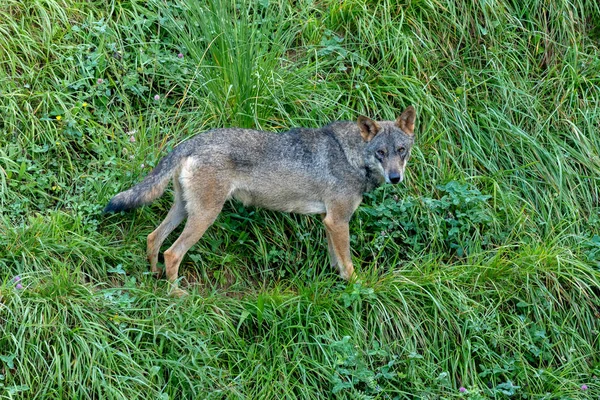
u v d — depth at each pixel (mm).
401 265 11766
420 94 12859
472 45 13766
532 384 10820
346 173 11031
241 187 10805
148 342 9859
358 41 13414
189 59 12664
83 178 11398
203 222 10609
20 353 9406
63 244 10477
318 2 13898
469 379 10688
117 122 11961
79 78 12188
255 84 12070
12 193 10938
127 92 12312
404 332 10727
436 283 11078
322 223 11703
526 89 13586
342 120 11688
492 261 11500
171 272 10625
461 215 11938
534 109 13344
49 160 11422
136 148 11578
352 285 10875
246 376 9984
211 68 12250
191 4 12414
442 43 13680
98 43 12656
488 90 13477
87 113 11852
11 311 9555
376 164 10945
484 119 13078
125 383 9445
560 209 12656
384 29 13391
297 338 10414
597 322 11516
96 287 10461
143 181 10523
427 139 12633
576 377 10984
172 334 9859
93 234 10781
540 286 11375
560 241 12211
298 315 10445
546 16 14266
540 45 14070
